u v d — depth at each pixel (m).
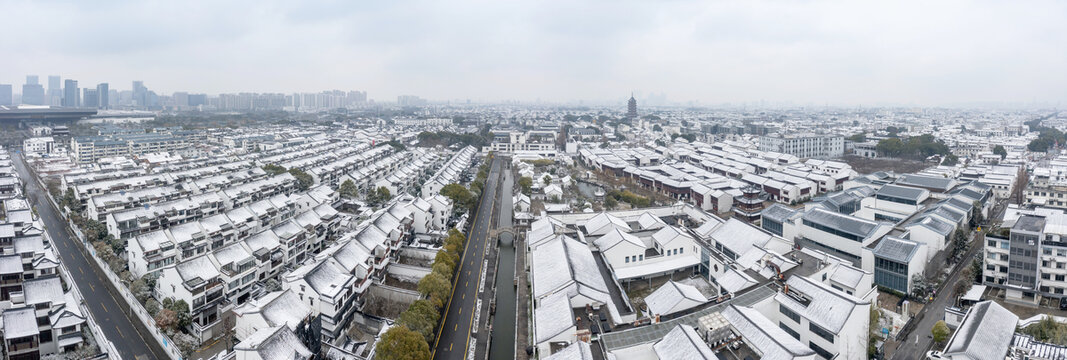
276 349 77.75
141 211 146.38
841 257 130.12
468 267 135.75
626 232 137.00
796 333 88.56
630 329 83.31
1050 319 89.56
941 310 106.00
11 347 86.38
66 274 118.62
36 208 176.50
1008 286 109.12
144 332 100.81
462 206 183.12
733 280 102.75
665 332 82.00
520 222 171.00
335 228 155.50
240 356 76.38
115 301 112.50
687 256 127.06
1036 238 105.38
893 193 168.62
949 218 137.00
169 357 92.94
